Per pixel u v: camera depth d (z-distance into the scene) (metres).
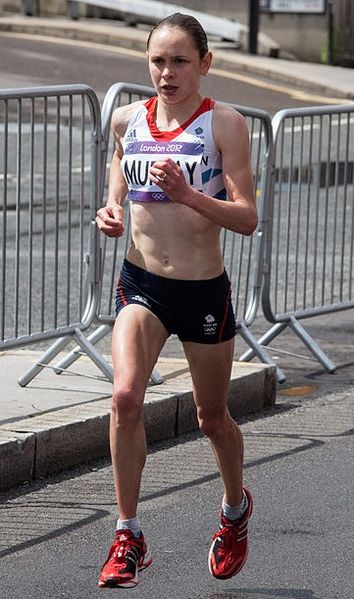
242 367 14.94
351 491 12.12
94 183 14.62
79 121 27.97
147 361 9.58
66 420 12.80
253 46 52.19
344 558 10.49
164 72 9.52
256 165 16.31
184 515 11.48
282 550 10.65
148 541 10.84
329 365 16.53
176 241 9.62
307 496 11.96
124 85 14.66
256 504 11.73
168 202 9.61
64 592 9.80
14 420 12.94
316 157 19.69
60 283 19.66
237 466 10.02
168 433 13.77
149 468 12.77
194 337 9.77
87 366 15.40
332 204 22.75
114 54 50.28
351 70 50.91
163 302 9.68
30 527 11.11
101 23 56.62
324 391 15.71
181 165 9.62
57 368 14.84
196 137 9.61
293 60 52.88
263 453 13.22
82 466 12.83
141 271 9.73
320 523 11.27
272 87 46.91
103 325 15.24
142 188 9.70
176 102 9.58
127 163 9.80
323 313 17.53
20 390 14.22
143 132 9.77
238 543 9.98
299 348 17.73
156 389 14.04
